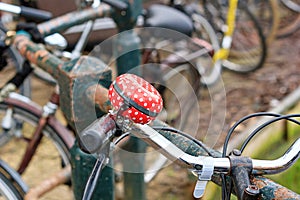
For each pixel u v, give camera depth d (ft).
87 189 3.37
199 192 3.23
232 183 3.34
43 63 4.73
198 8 13.91
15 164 10.35
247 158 3.22
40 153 10.76
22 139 8.10
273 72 14.67
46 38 6.61
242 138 8.88
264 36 14.10
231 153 3.30
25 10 6.38
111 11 6.91
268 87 13.74
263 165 3.20
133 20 6.89
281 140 9.26
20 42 5.37
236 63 14.96
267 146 8.89
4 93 7.13
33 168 10.32
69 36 9.84
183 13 11.04
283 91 13.51
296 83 13.96
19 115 7.63
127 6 6.77
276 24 15.58
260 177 3.25
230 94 13.34
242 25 14.93
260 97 13.19
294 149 3.27
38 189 5.91
